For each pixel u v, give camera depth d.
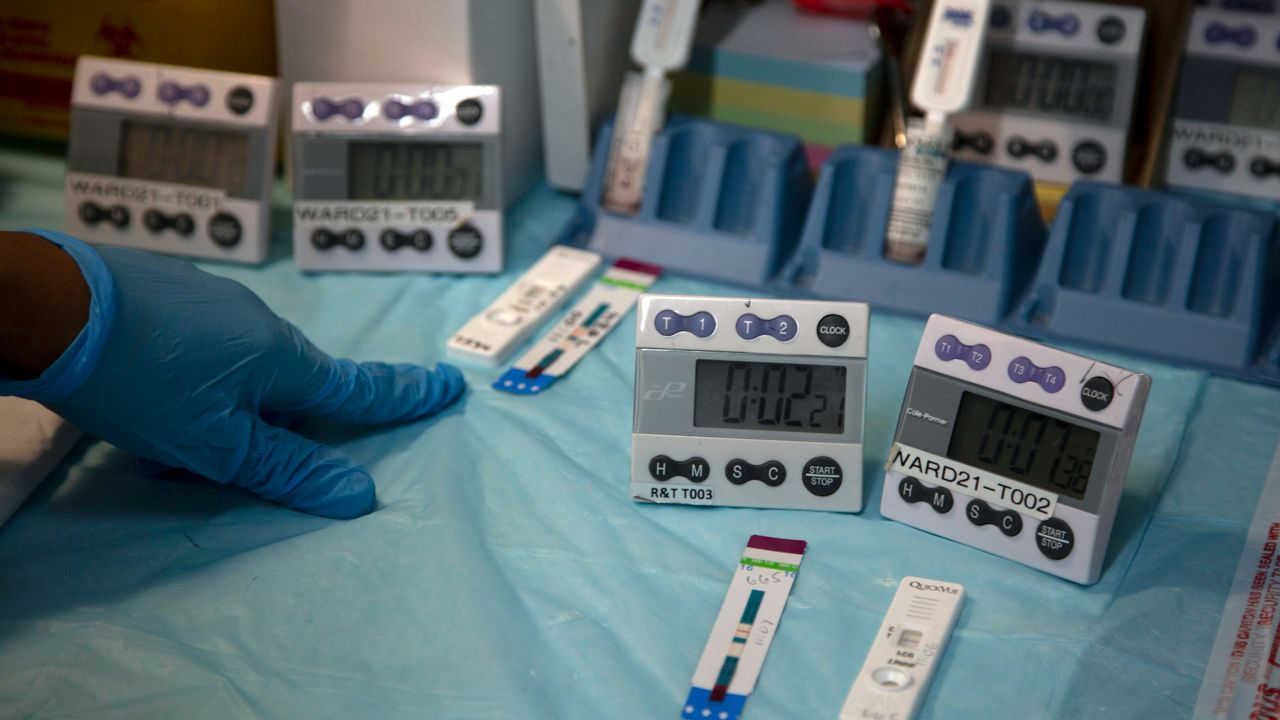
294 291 2.15
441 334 2.05
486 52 2.22
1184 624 1.47
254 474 1.60
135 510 1.65
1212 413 1.88
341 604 1.48
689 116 2.31
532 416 1.85
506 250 2.29
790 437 1.63
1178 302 1.97
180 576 1.53
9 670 1.39
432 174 2.17
